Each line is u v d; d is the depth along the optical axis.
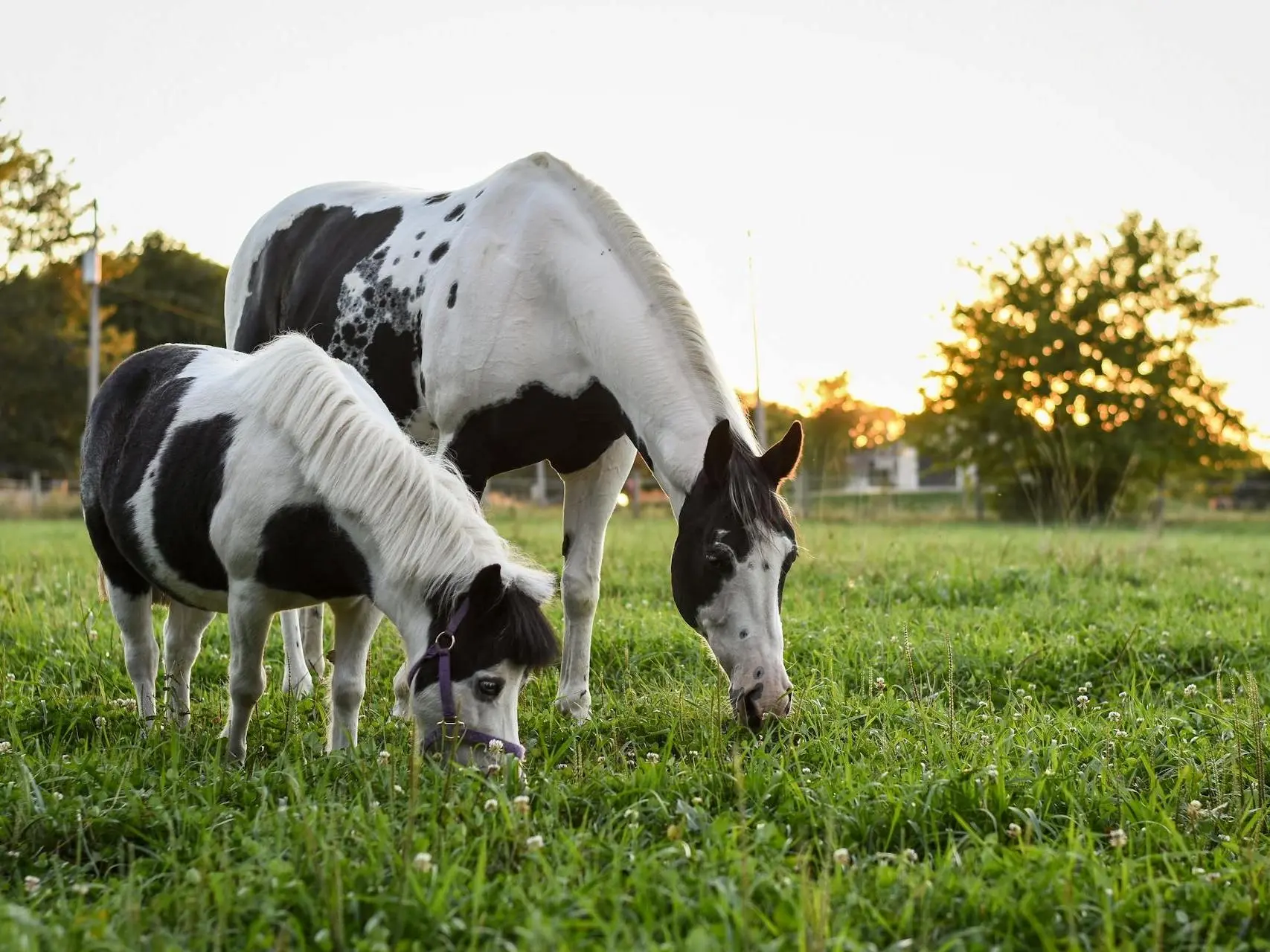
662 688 5.25
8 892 2.87
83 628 6.14
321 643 5.90
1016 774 3.57
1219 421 32.22
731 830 3.03
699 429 4.53
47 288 40.75
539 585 3.64
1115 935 2.59
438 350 5.24
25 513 27.31
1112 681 5.52
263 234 6.66
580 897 2.52
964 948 2.47
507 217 5.23
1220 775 3.77
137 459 4.43
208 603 4.45
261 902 2.55
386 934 2.40
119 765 3.71
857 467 52.41
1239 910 2.68
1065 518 12.18
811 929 2.35
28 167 40.25
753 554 4.14
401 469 3.79
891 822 3.25
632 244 4.92
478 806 3.12
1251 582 9.47
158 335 46.31
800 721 4.47
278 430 3.99
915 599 7.72
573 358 5.01
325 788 3.39
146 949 2.38
